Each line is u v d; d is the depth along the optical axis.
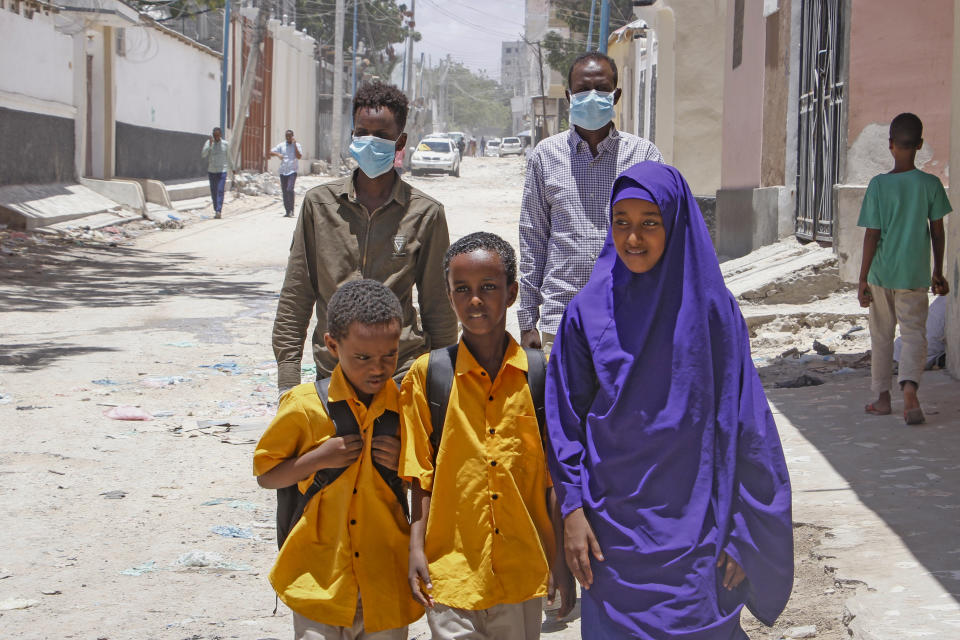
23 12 21.38
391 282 4.15
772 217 13.22
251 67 32.94
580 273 4.79
